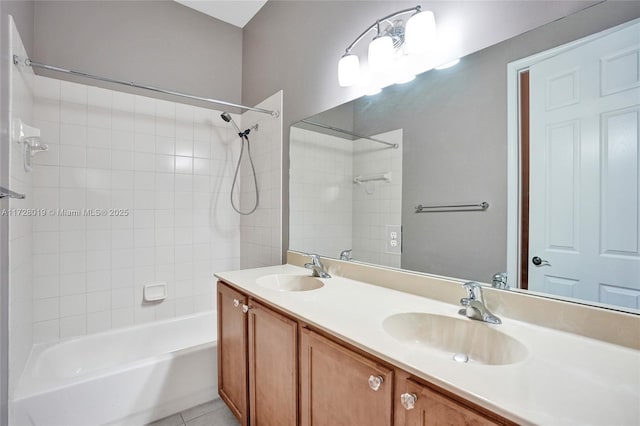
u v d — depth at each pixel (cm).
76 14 206
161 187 239
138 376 162
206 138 262
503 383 62
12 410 131
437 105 128
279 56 228
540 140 99
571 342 82
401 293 133
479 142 114
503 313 102
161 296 236
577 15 90
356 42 162
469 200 118
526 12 101
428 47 122
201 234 259
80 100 206
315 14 194
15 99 146
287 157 218
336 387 93
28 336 174
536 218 100
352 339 85
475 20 115
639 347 78
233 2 247
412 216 138
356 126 164
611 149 84
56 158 197
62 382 145
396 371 76
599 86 86
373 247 155
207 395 185
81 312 207
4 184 130
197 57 258
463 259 119
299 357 110
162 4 242
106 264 216
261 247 247
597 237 87
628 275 82
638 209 80
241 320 147
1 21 128
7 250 132
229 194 274
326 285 148
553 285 96
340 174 174
